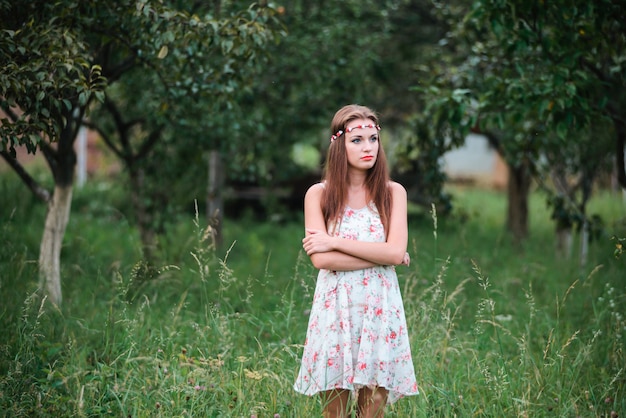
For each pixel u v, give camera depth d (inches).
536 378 159.3
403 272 256.8
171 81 214.8
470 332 193.5
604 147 308.3
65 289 229.1
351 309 134.0
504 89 214.4
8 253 231.6
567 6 190.9
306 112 338.0
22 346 162.9
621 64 208.5
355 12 315.6
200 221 368.2
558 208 299.6
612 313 188.2
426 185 316.2
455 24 303.3
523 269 284.2
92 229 382.9
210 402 150.6
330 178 140.6
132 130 348.8
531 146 298.4
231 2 238.5
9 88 159.5
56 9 181.6
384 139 561.6
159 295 228.7
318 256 133.3
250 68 231.1
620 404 155.3
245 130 307.6
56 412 143.0
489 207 639.1
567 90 192.2
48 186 411.8
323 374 132.9
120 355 161.5
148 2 180.2
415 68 294.5
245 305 220.8
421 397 150.7
